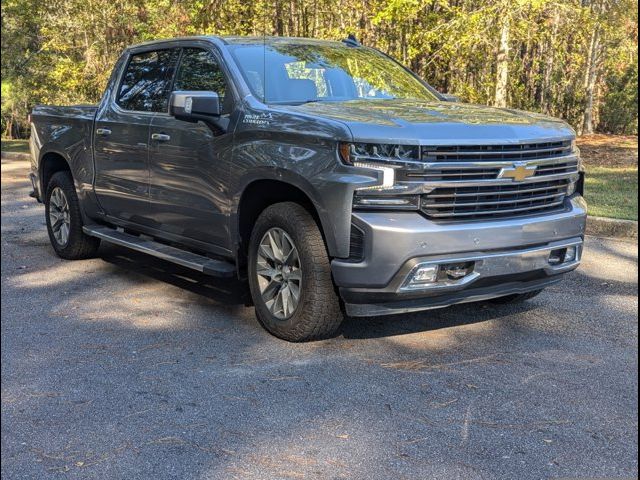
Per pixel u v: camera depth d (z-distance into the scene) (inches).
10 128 1357.0
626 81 1007.0
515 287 182.5
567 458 127.9
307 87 209.6
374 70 232.4
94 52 885.2
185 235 222.7
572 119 1011.3
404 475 121.9
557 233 181.6
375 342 188.4
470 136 167.8
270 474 122.6
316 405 150.1
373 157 163.2
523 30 491.5
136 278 259.1
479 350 182.4
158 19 692.1
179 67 230.1
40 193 301.3
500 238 170.1
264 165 182.5
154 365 174.1
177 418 144.9
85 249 282.4
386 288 164.4
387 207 163.2
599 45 841.5
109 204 257.8
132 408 149.9
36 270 272.5
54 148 283.6
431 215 164.6
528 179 174.7
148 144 228.7
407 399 152.8
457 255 166.4
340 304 181.5
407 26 520.4
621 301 226.1
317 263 175.5
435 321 205.8
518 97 756.0
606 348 184.1
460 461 126.6
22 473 124.5
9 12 916.6
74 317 213.3
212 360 176.9
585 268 268.5
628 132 1010.1
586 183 460.8
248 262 195.8
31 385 162.7
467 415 145.0
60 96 989.2
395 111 184.9
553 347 184.7
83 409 149.6
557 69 956.6
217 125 199.3
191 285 249.1
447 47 487.5
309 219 178.4
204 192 207.5
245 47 217.6
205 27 593.3
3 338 195.0
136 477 122.4
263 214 188.5
